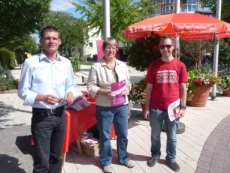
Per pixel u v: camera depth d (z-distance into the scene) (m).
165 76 3.11
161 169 3.37
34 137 2.51
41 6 4.19
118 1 18.50
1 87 10.23
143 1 20.50
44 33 2.38
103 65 3.06
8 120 5.88
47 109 2.46
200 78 6.75
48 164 2.60
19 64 31.17
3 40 4.52
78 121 3.52
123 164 3.44
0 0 3.70
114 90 2.99
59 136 2.65
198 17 4.50
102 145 3.25
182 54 10.54
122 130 3.29
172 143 3.33
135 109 6.73
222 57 14.20
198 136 4.68
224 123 5.50
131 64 5.43
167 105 3.16
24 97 2.35
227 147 4.18
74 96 2.72
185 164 3.54
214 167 3.47
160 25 4.27
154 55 5.04
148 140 4.46
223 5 16.27
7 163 3.20
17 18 4.13
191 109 6.82
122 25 18.92
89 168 3.39
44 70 2.42
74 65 21.39
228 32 4.46
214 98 8.04
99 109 3.14
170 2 49.34
